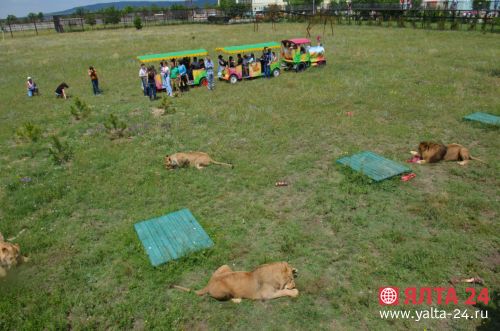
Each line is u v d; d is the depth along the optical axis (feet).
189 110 48.19
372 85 55.72
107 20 201.98
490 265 19.72
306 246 21.80
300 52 67.97
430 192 26.71
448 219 23.22
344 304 17.72
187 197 27.55
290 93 53.52
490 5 131.44
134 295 18.71
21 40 153.89
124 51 101.76
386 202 25.64
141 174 31.32
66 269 20.77
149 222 24.23
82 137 40.93
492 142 34.19
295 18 174.50
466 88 52.19
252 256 21.15
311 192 27.50
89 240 23.40
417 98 48.29
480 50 80.79
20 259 21.27
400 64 69.51
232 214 25.22
